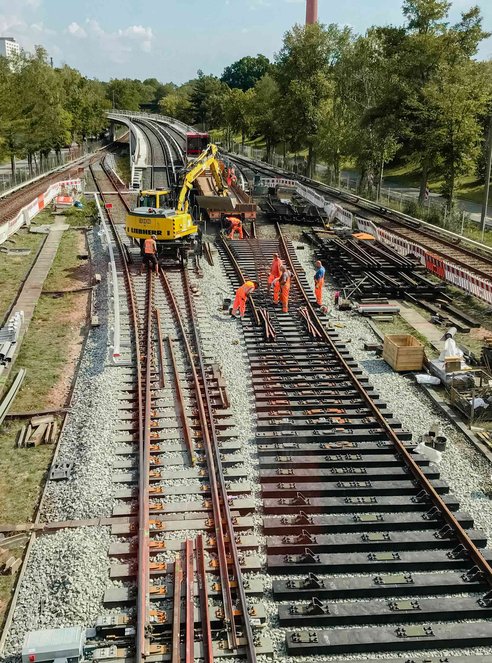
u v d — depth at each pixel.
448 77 35.12
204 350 16.48
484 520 9.97
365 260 24.16
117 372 15.07
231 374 15.18
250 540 9.33
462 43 39.75
